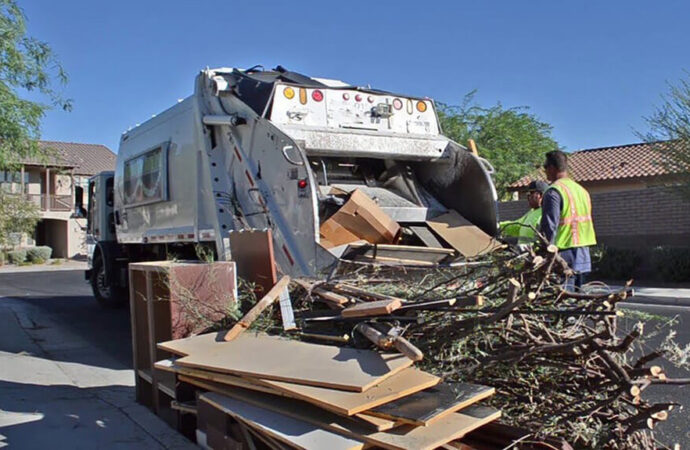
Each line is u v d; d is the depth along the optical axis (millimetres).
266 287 5480
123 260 11945
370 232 6566
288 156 6594
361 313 4121
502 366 3688
